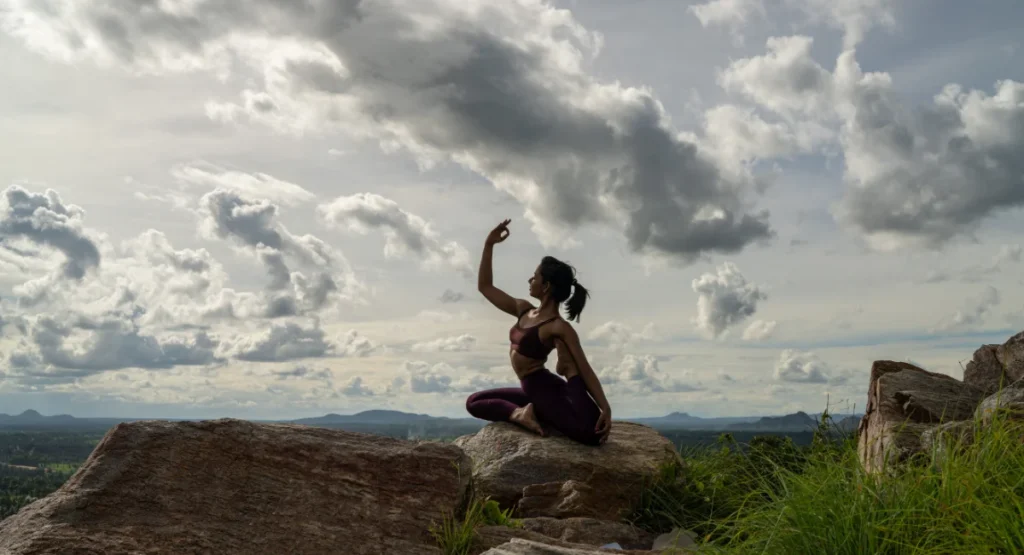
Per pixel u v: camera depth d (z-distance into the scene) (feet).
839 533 11.12
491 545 14.49
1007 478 10.74
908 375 19.07
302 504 13.70
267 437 14.79
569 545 15.38
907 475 12.06
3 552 10.98
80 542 11.34
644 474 23.04
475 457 25.20
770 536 11.87
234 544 12.42
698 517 21.45
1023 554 9.11
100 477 12.76
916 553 10.16
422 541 13.89
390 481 14.79
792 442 21.84
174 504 12.77
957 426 13.70
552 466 23.54
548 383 26.08
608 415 24.97
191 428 14.35
